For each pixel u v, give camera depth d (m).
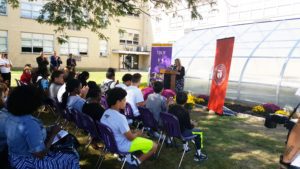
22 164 2.41
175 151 4.68
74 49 25.88
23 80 8.46
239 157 4.50
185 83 11.75
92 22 9.49
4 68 9.98
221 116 7.46
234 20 18.47
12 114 2.43
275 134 5.82
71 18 8.86
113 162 4.12
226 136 5.62
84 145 4.77
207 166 4.12
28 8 22.91
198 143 4.26
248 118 7.27
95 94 4.24
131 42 29.62
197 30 14.12
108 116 3.25
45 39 24.05
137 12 9.53
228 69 7.34
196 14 8.59
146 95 6.47
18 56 22.86
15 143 2.39
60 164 2.59
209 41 12.06
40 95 2.52
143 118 4.71
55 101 5.18
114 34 28.17
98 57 27.45
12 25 22.36
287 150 1.54
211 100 8.09
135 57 30.16
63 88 5.40
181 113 3.93
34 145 2.39
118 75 19.92
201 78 10.91
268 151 4.80
